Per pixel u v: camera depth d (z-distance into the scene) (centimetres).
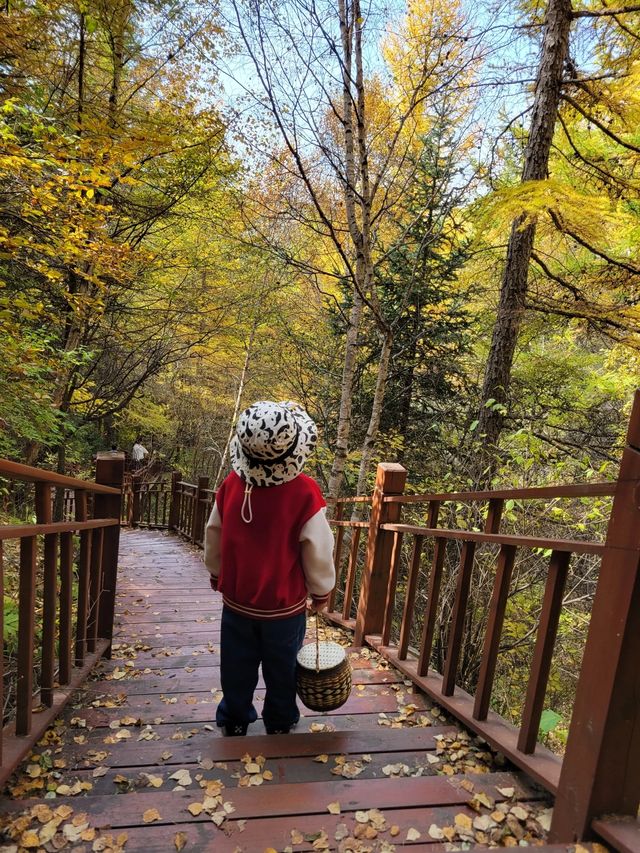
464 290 867
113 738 230
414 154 677
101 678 309
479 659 389
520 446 536
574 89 569
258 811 170
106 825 163
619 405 684
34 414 524
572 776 148
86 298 546
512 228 549
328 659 230
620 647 137
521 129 625
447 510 484
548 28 530
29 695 202
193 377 1567
